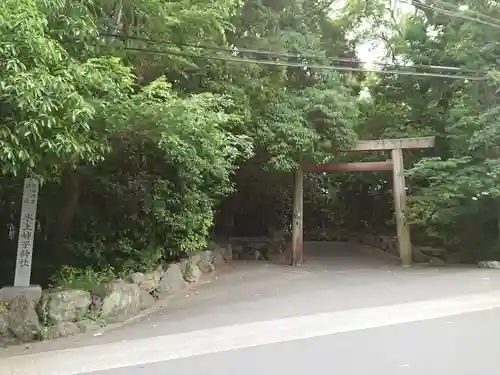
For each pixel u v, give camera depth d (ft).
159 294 35.04
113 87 22.43
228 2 32.81
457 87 58.39
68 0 22.98
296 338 22.94
